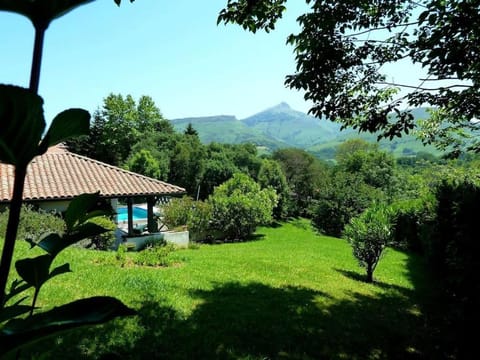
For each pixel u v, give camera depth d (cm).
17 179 54
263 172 3034
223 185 2231
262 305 620
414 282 1041
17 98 48
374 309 684
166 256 974
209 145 4200
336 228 2292
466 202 598
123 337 433
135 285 654
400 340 522
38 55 59
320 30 491
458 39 409
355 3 461
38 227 951
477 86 474
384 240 949
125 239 1266
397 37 489
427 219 1299
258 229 2673
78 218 74
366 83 525
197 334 466
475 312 538
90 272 720
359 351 471
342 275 1002
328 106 533
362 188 2314
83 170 1330
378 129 504
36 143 53
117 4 174
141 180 1366
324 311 627
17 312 66
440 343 514
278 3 486
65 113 57
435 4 404
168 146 4053
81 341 407
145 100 4397
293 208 3253
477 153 671
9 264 54
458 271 607
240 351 428
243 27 504
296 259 1184
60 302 524
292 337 489
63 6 59
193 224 1752
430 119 711
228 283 759
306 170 3459
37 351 366
